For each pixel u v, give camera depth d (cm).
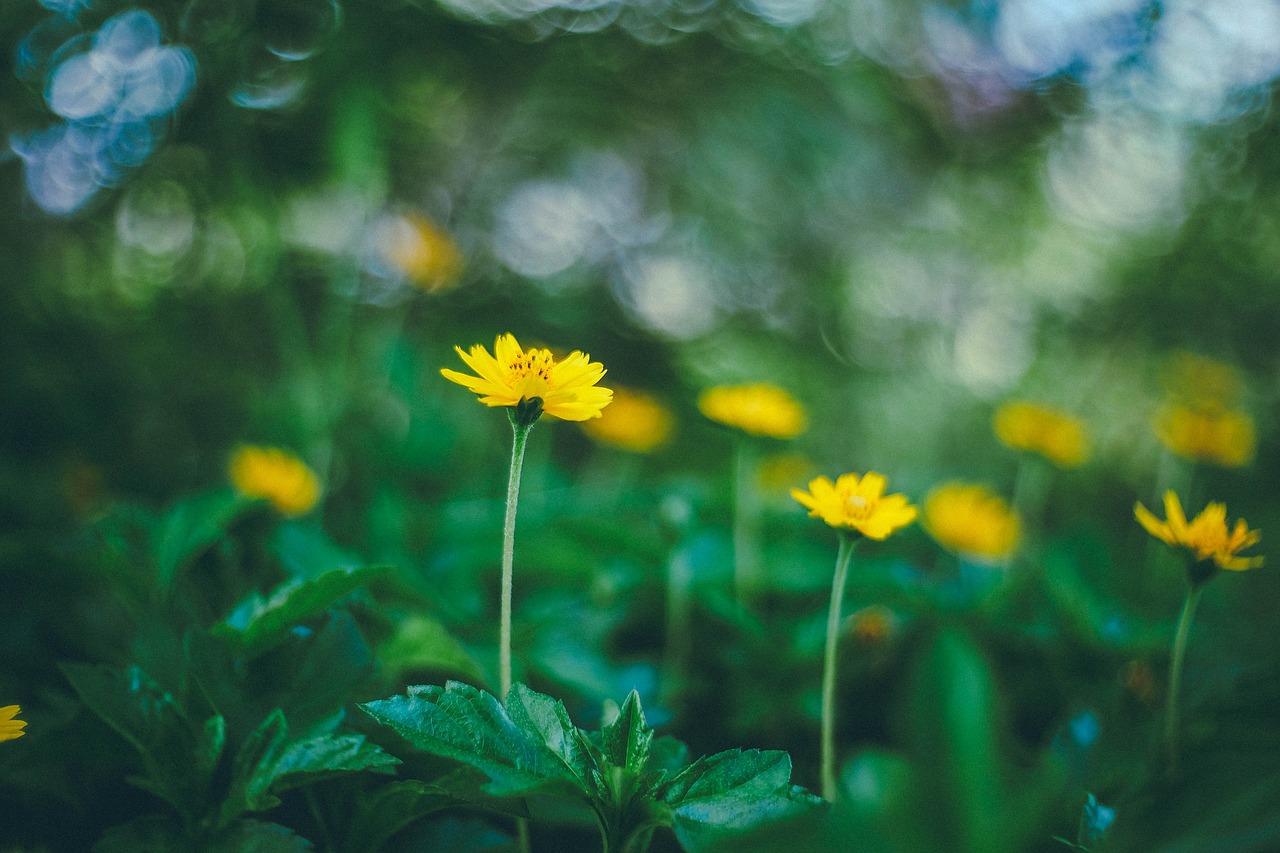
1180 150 106
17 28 60
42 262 70
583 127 87
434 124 79
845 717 38
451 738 27
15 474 56
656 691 37
